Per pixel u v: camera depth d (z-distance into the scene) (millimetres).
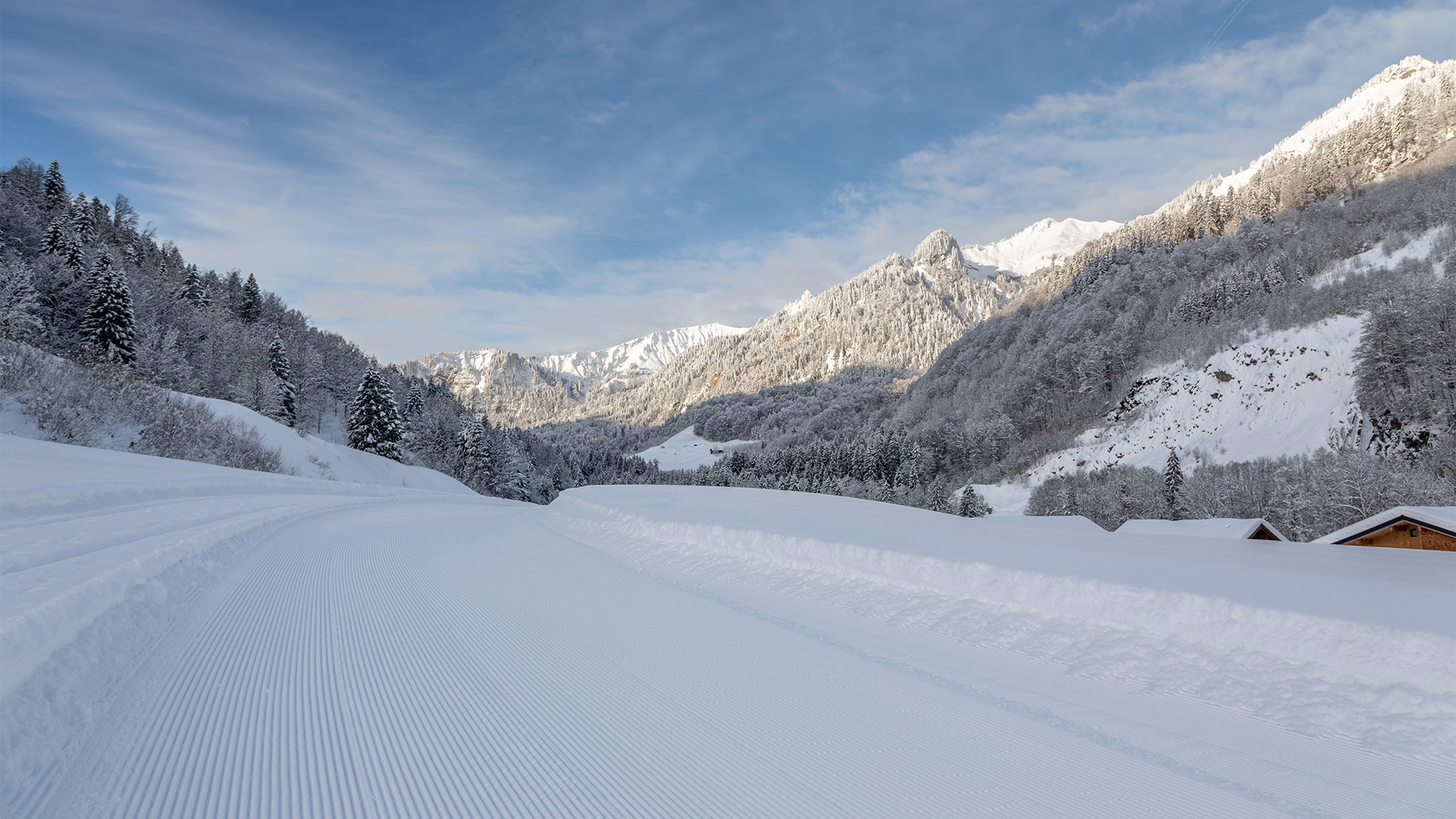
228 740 3711
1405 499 37531
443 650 5594
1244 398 77938
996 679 5379
